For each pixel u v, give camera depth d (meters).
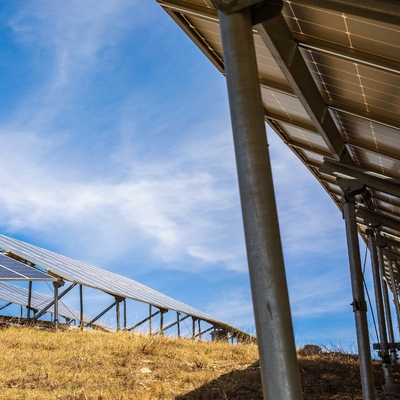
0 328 15.96
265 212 3.93
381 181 8.74
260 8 4.44
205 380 11.59
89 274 22.02
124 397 9.69
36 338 14.33
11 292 25.97
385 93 6.25
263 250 3.86
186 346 15.92
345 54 5.56
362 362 8.50
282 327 3.75
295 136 10.03
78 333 16.41
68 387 10.06
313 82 6.76
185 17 6.75
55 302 17.31
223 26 4.30
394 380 12.98
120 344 14.38
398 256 16.03
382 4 3.88
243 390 10.78
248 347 16.88
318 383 12.10
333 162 9.06
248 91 4.14
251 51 4.26
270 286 3.81
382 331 12.08
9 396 9.16
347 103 7.11
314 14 5.19
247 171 4.00
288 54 5.74
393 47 5.10
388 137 7.55
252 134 4.06
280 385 3.68
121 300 20.39
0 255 18.19
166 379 11.52
